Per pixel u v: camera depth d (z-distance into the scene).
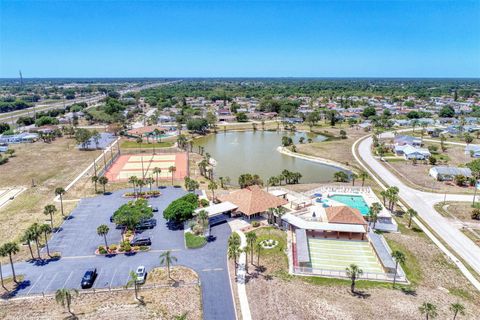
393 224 82.75
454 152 163.12
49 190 109.38
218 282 60.69
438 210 94.75
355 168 138.38
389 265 64.62
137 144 184.12
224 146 189.62
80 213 90.69
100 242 74.94
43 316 51.69
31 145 181.00
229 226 83.62
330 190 108.88
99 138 188.12
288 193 105.19
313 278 62.62
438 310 53.09
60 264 66.44
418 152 150.62
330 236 80.25
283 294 57.03
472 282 62.19
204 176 128.12
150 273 63.41
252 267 65.88
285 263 67.44
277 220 85.12
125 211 79.06
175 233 79.31
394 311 52.75
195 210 86.31
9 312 52.72
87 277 60.34
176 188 111.69
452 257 70.44
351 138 199.50
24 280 61.31
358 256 71.94
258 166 147.75
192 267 65.44
